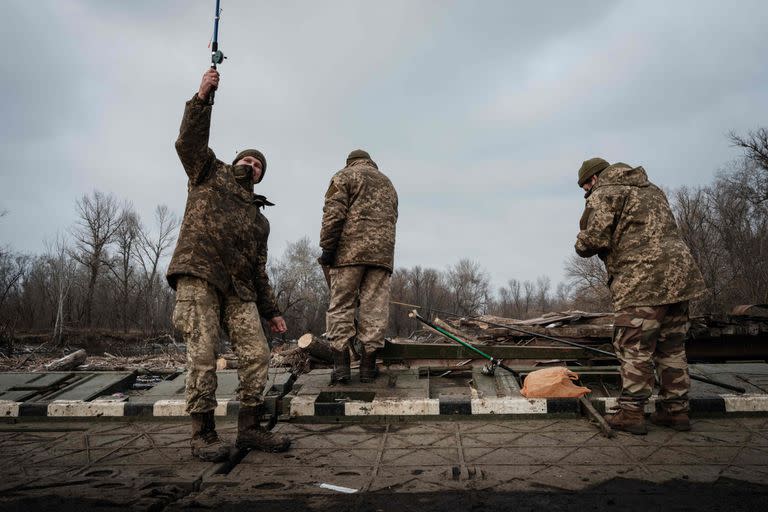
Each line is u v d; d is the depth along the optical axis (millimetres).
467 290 68625
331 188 5000
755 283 32781
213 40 3441
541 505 2574
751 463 3170
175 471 3205
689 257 3885
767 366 5254
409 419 4441
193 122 3398
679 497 2637
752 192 34281
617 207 3988
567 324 7059
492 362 5008
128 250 48906
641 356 3871
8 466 3355
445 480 2979
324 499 2715
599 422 3996
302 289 46094
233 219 3656
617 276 4008
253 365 3682
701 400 4352
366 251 4938
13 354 23828
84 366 10406
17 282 43469
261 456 3541
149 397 4898
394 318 47969
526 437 3859
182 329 3479
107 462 3424
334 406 4473
